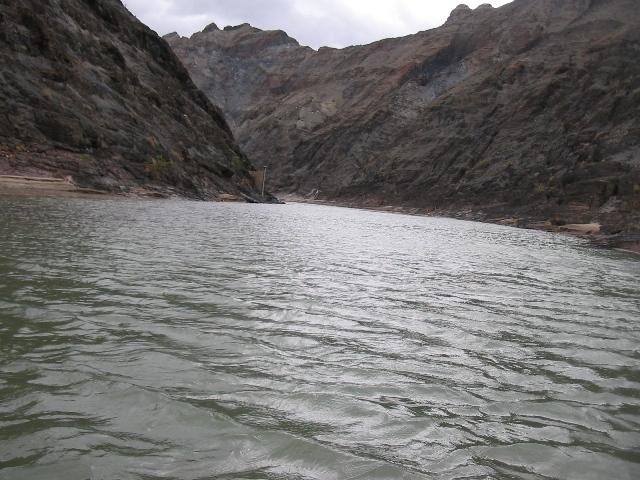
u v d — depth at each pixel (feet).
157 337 19.71
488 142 335.06
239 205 180.55
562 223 195.93
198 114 250.16
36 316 20.93
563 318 29.48
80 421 12.61
